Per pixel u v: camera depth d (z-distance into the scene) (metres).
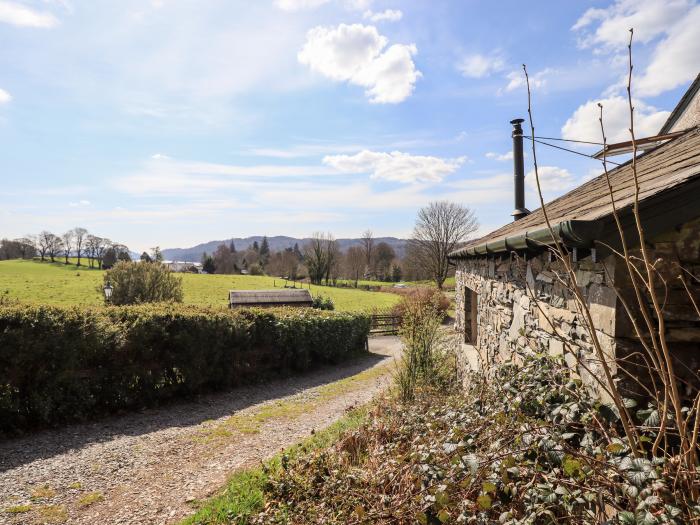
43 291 26.66
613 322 2.04
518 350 3.43
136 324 7.67
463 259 6.80
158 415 7.49
